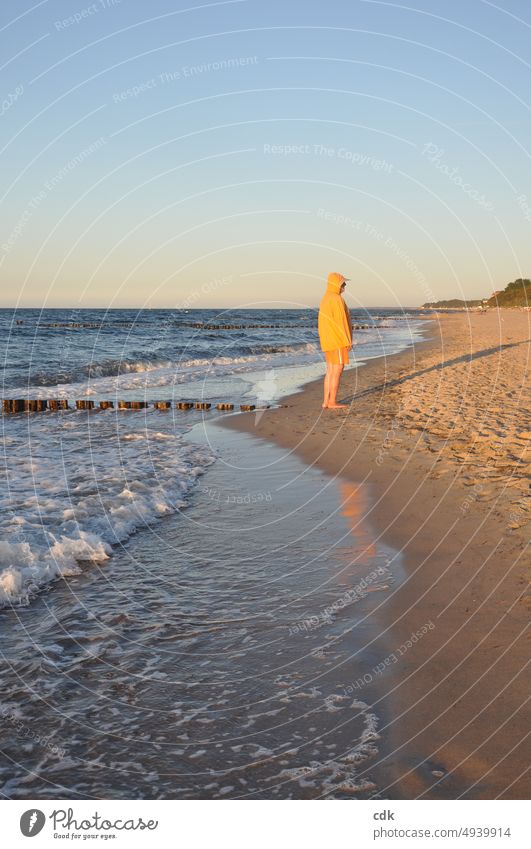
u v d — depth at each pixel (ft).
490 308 354.74
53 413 42.19
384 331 155.74
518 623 13.03
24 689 11.35
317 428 33.81
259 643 12.85
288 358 85.81
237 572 16.28
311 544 18.03
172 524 19.92
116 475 25.23
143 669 11.98
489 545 16.99
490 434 29.30
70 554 17.03
